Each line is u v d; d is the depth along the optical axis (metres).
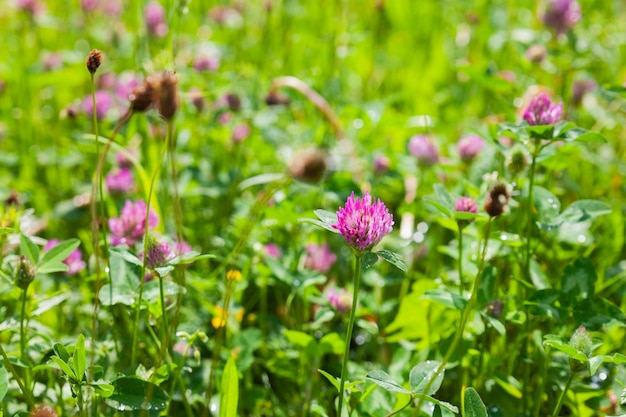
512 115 1.06
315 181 0.85
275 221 1.06
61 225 1.15
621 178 1.18
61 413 0.90
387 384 0.82
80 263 1.00
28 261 0.87
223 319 0.90
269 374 1.01
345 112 1.23
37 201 1.18
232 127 1.26
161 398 0.85
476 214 0.89
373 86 1.50
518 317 0.91
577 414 0.92
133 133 1.13
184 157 1.16
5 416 0.88
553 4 1.29
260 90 1.36
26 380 0.90
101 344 0.92
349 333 0.82
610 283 1.02
